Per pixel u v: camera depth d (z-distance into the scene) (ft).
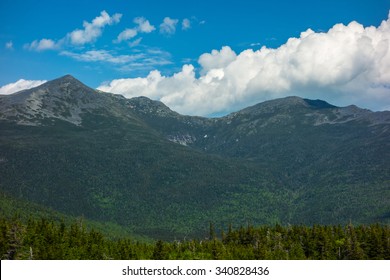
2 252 588.91
